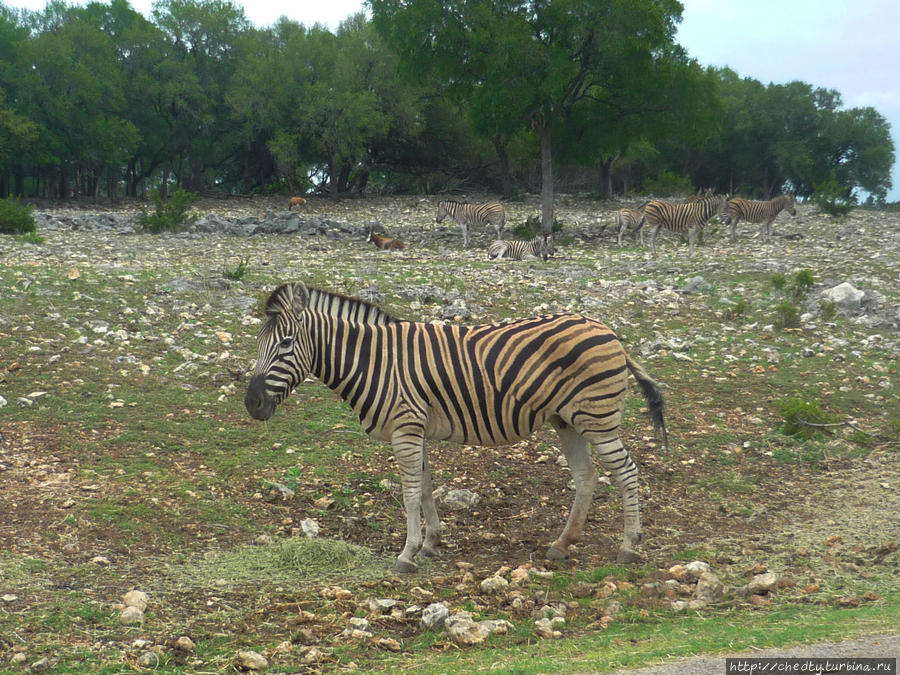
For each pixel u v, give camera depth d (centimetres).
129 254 1958
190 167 5147
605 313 1442
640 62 2670
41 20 4847
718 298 1598
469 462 843
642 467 841
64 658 448
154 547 612
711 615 525
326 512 711
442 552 648
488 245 2694
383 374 594
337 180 5047
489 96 2741
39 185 5325
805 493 786
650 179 5356
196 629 494
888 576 590
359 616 521
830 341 1323
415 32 2744
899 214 3800
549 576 593
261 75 4438
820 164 6444
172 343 1089
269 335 592
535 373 593
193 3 4688
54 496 672
